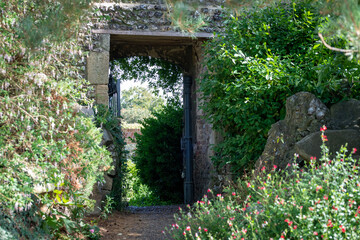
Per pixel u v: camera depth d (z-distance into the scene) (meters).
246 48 6.49
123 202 8.50
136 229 5.91
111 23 7.45
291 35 6.44
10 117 4.34
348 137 4.57
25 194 3.71
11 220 3.39
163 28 7.59
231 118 6.55
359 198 3.07
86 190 5.16
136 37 7.80
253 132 6.16
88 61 7.34
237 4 3.29
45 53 4.65
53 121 4.50
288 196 3.47
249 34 6.39
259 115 6.16
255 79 5.92
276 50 6.38
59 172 4.24
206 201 4.01
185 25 3.26
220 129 7.03
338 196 3.00
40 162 4.09
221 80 6.75
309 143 4.57
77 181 4.67
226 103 6.36
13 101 4.48
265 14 6.62
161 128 11.37
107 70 7.40
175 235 3.77
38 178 3.96
